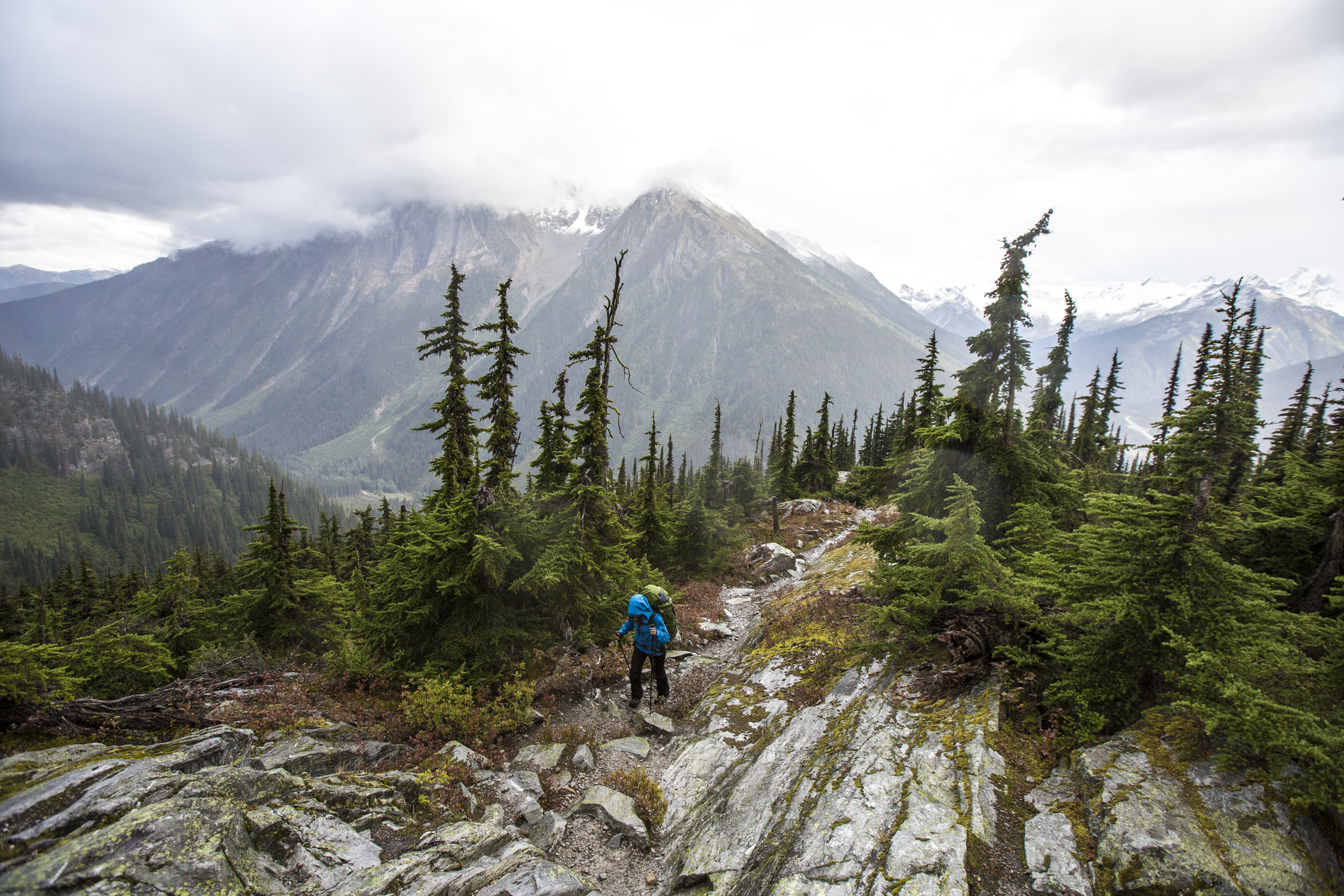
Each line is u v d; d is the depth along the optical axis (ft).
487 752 27.12
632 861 19.69
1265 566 27.91
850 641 31.68
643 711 32.42
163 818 13.92
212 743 18.72
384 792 20.01
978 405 32.07
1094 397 116.06
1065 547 24.52
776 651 35.42
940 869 14.10
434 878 15.96
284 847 15.98
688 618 51.44
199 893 12.70
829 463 157.89
